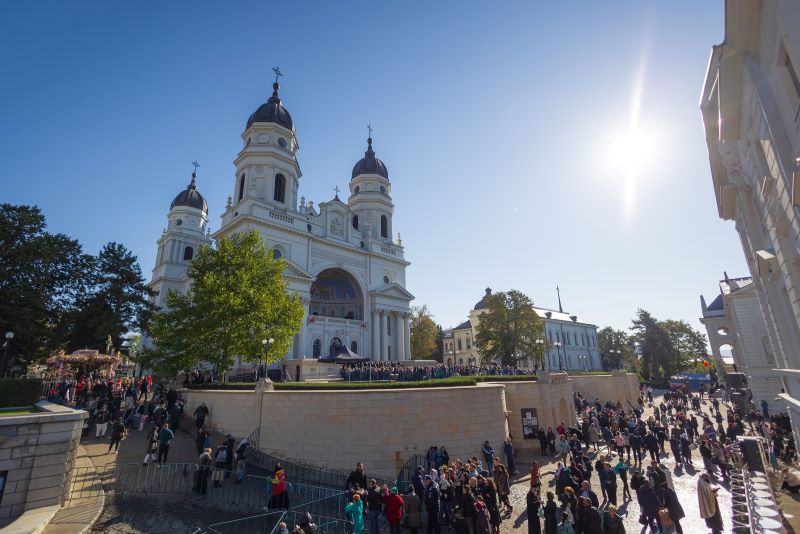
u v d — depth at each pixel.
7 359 29.36
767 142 9.66
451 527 12.50
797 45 6.56
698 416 33.56
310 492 14.73
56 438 11.16
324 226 52.03
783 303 14.34
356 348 49.78
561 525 9.80
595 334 89.50
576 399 33.31
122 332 39.75
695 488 15.94
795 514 11.45
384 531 12.71
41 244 31.20
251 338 26.30
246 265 28.44
